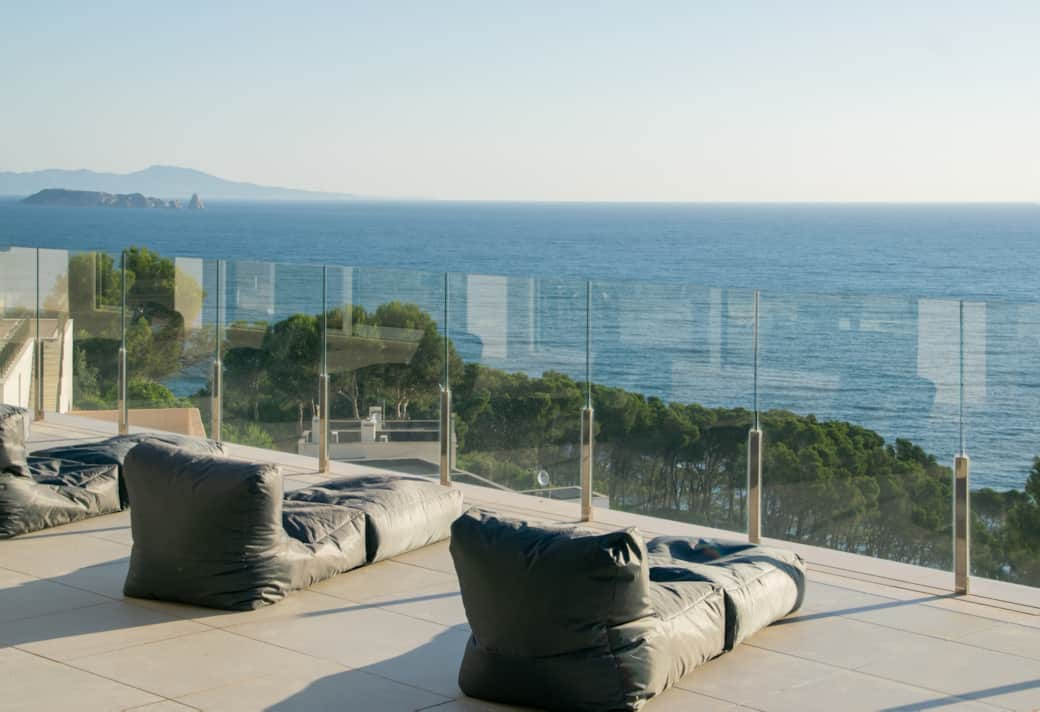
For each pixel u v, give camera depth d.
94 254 10.39
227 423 9.62
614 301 7.30
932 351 6.10
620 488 7.36
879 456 6.32
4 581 5.89
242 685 4.48
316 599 5.67
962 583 6.01
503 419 7.90
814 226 169.12
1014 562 5.86
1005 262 102.25
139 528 5.57
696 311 6.96
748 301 6.75
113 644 4.94
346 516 6.20
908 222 186.88
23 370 10.90
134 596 5.62
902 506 6.23
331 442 8.88
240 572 5.45
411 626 5.27
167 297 9.94
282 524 5.95
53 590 5.74
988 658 4.95
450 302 8.15
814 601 5.77
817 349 6.50
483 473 8.03
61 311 10.65
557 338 7.59
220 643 4.98
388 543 6.36
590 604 4.15
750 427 6.78
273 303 9.22
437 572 6.20
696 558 5.70
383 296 8.51
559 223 185.00
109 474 7.48
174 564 5.48
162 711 4.20
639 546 4.25
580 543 4.15
